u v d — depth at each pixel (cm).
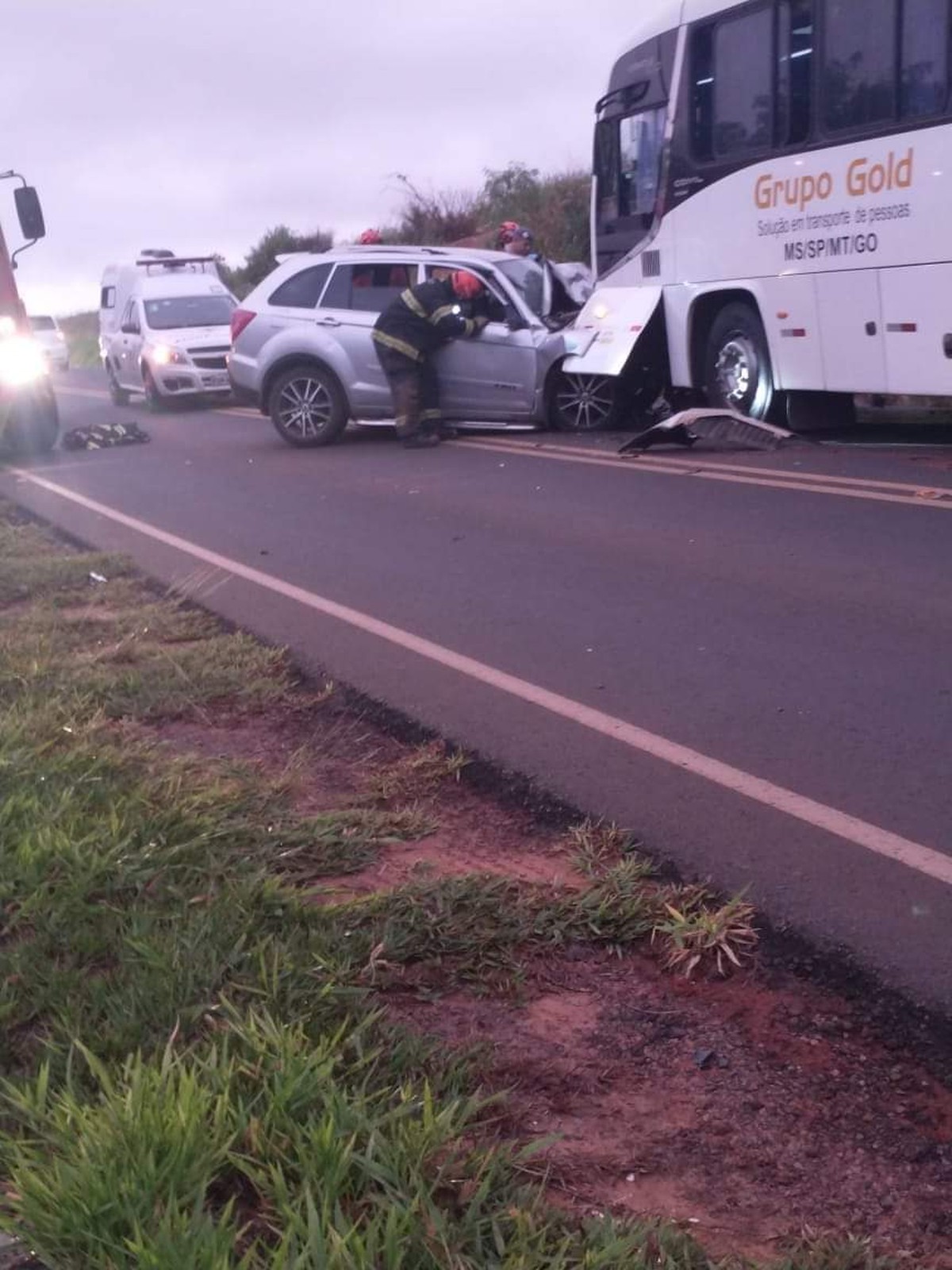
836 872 446
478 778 544
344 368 1594
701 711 604
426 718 610
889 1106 332
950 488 1073
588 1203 296
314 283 1630
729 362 1460
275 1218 273
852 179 1258
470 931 411
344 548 991
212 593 862
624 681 650
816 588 801
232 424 2028
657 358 1548
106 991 365
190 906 414
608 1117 329
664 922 420
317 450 1596
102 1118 292
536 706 621
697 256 1462
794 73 1313
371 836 484
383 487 1272
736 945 407
